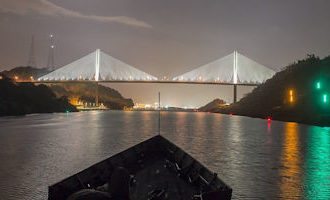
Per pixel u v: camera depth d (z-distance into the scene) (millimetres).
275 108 157125
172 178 20453
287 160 43438
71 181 17078
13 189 28625
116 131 88688
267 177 33156
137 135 77562
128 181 12750
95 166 19562
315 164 40406
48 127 101375
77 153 48875
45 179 32250
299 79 159125
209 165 39625
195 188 18672
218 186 16891
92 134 79688
